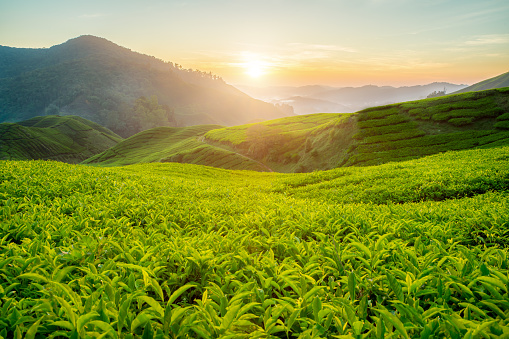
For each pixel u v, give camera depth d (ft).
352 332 9.36
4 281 13.46
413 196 49.03
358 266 14.03
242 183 94.89
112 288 10.66
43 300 10.21
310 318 10.61
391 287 11.31
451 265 13.80
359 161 234.17
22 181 37.88
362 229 21.26
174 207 31.27
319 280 12.65
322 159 301.02
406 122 273.95
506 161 63.52
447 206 33.37
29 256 14.24
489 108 241.35
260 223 22.56
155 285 11.27
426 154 209.87
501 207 29.35
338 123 321.32
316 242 19.16
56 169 52.65
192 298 13.11
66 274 13.00
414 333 9.50
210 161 426.51
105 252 15.85
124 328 9.93
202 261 13.84
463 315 11.06
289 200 37.65
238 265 14.64
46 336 10.12
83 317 8.57
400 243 16.34
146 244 17.11
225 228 22.85
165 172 99.19
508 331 8.32
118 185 43.93
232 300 10.41
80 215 23.13
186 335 9.27
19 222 20.51
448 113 255.91
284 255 16.58
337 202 52.42
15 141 602.44
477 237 20.63
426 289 11.30
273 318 9.54
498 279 10.94
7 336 9.85
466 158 80.07
